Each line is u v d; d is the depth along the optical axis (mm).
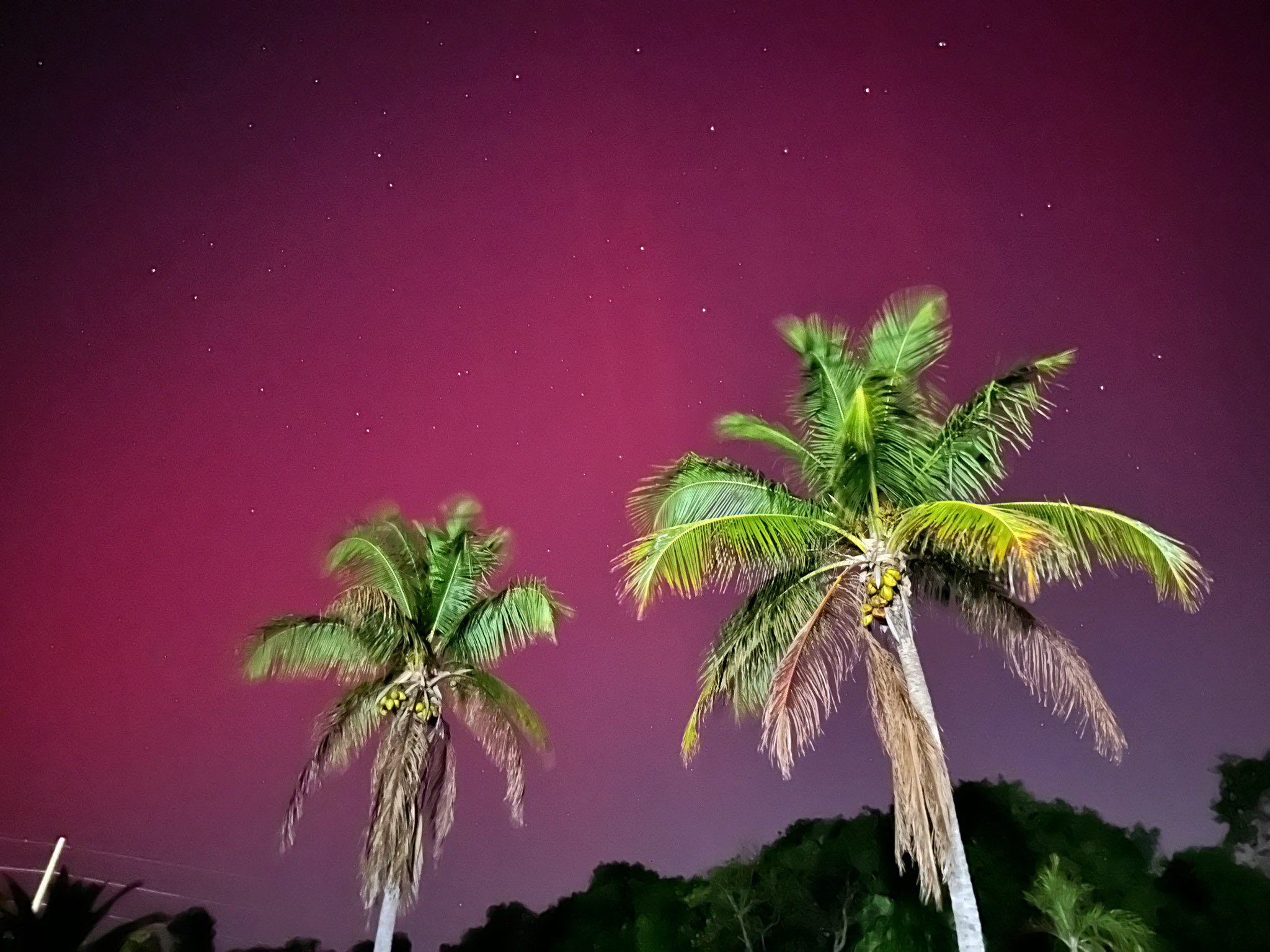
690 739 12852
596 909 36688
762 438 13492
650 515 13188
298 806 15656
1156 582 11102
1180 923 24312
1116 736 12578
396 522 17859
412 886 15023
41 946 18578
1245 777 26047
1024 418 12398
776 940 29922
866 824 30797
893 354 13016
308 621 16672
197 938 31016
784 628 13312
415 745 15938
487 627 17469
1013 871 25922
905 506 12953
